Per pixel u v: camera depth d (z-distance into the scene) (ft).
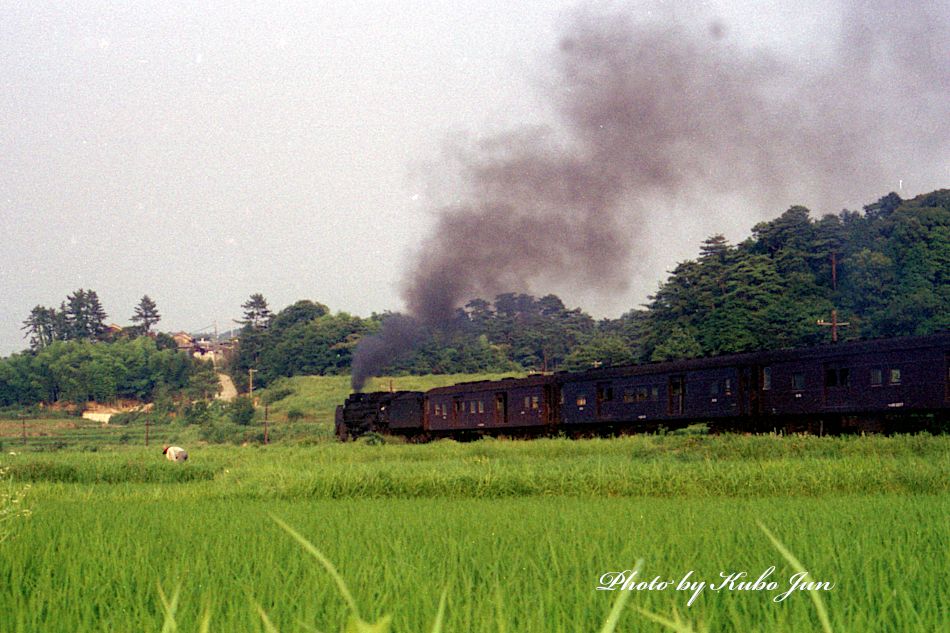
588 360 639.76
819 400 185.78
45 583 42.45
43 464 163.02
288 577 44.27
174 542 60.39
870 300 585.63
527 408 259.39
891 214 638.12
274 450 250.78
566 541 57.98
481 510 86.02
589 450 180.24
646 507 86.17
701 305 618.85
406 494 119.44
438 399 297.33
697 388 212.84
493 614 32.07
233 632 32.73
